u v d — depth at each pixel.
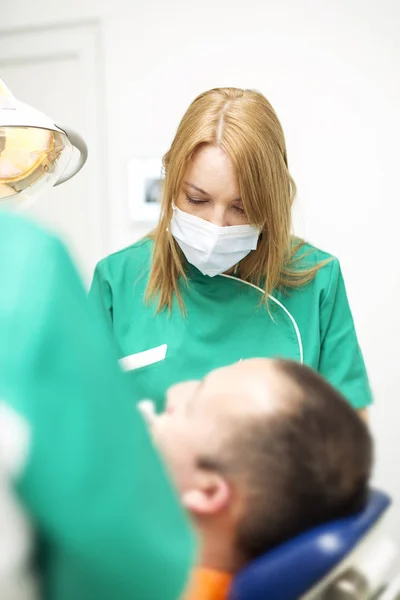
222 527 0.64
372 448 0.66
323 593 0.64
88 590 0.34
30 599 0.34
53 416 0.31
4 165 0.90
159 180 2.30
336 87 2.09
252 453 0.61
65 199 2.50
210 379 0.69
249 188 1.18
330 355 1.36
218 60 2.20
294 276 1.34
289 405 0.62
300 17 2.10
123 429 0.34
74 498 0.31
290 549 0.62
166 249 1.34
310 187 2.17
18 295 0.32
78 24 2.37
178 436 0.65
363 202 2.12
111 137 2.35
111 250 2.43
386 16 2.02
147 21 2.25
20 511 0.32
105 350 0.35
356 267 2.16
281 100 2.15
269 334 1.33
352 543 0.62
